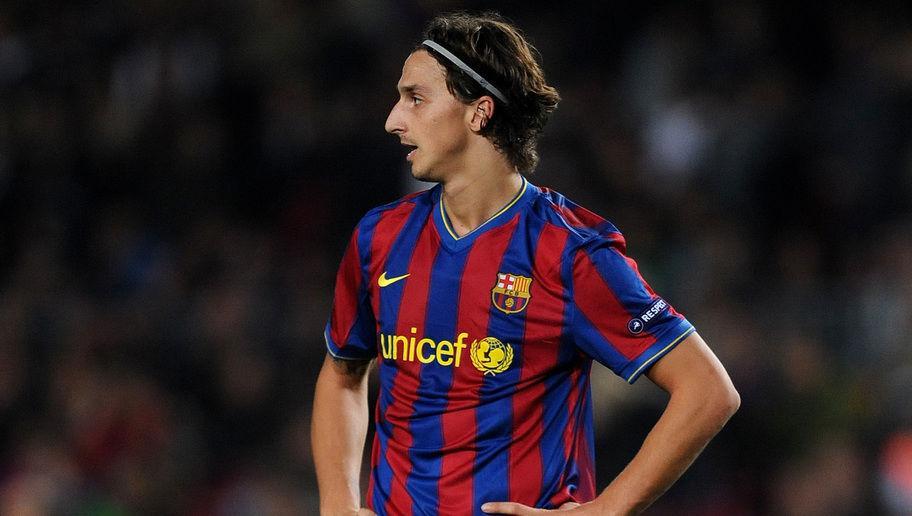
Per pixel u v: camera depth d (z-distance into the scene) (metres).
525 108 11.96
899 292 31.45
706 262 32.66
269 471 29.86
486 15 12.86
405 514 11.89
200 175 38.25
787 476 27.61
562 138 35.50
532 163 12.13
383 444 12.26
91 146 39.09
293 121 38.28
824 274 33.22
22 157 38.84
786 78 38.16
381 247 12.19
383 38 39.66
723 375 11.59
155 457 30.48
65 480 28.97
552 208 11.91
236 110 39.06
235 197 37.88
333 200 36.66
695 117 37.03
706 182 36.09
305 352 32.91
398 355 12.00
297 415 31.45
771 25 39.00
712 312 30.83
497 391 11.69
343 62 39.06
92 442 30.81
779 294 32.38
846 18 38.94
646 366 11.55
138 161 38.62
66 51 40.44
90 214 38.09
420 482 11.87
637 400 28.06
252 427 31.45
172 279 35.59
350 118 37.69
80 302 35.59
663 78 38.78
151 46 40.16
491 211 11.91
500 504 11.52
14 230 37.72
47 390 32.50
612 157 35.62
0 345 33.22
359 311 12.55
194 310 34.38
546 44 40.59
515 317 11.62
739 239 33.88
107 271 36.72
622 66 40.22
